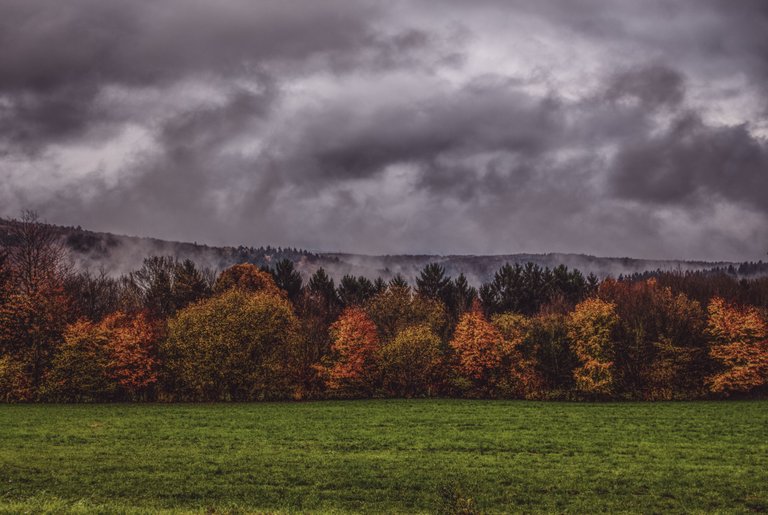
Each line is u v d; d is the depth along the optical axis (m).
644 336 76.56
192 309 73.69
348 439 44.00
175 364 69.62
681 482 31.34
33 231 87.88
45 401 66.94
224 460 36.03
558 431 47.78
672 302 86.62
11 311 69.19
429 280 123.44
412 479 31.73
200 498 28.11
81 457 36.53
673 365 73.75
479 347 74.88
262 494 28.80
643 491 29.75
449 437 44.91
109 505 23.31
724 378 71.69
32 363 68.44
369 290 122.88
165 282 106.81
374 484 30.77
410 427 49.78
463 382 74.75
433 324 90.56
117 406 63.44
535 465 35.31
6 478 31.06
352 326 75.94
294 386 72.44
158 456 37.09
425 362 75.25
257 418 54.62
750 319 73.50
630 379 74.38
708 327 76.38
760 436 45.66
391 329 89.69
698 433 46.94
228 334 69.75
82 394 67.56
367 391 74.56
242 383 70.06
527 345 76.94
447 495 22.94
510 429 48.81
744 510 26.78
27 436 44.16
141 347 70.06
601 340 73.56
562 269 128.62
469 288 125.50
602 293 114.75
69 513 20.66
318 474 32.66
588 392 71.94
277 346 73.75
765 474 33.09
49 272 86.50
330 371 73.62
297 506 26.84
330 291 124.75
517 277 123.06
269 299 76.56
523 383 73.56
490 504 27.48
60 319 72.94
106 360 68.06
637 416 56.56
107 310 93.69
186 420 52.97
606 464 35.66
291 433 46.44
